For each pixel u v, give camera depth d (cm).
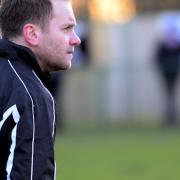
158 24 4309
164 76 4191
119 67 4466
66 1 1012
